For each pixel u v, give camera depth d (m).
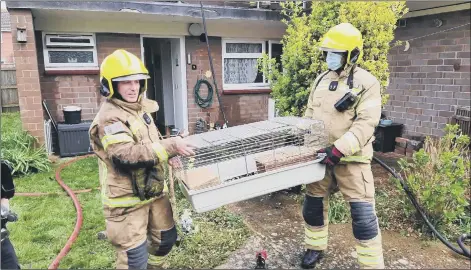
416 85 6.26
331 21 4.33
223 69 7.79
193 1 6.08
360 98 2.37
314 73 4.39
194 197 2.03
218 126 7.71
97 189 4.60
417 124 6.30
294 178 2.29
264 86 8.25
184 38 7.35
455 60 5.62
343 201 3.90
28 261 2.94
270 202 4.19
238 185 2.13
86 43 6.58
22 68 5.77
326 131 2.50
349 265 2.87
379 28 4.31
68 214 3.85
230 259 2.95
